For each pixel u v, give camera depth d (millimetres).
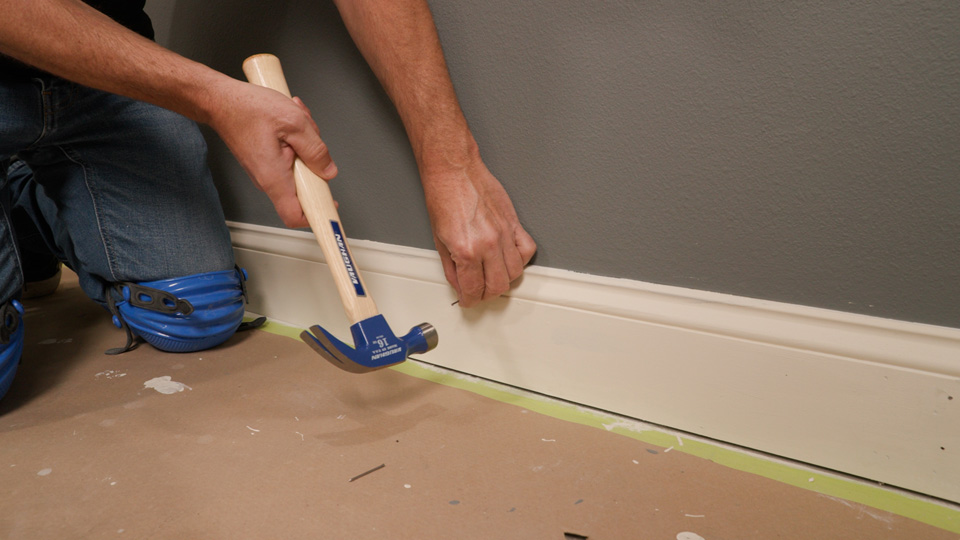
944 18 560
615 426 811
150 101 730
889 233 625
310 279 1152
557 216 835
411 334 787
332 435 802
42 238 1293
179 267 1040
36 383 975
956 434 619
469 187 816
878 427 658
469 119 877
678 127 718
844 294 660
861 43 599
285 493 676
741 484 680
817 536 596
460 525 618
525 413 852
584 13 748
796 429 707
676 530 606
